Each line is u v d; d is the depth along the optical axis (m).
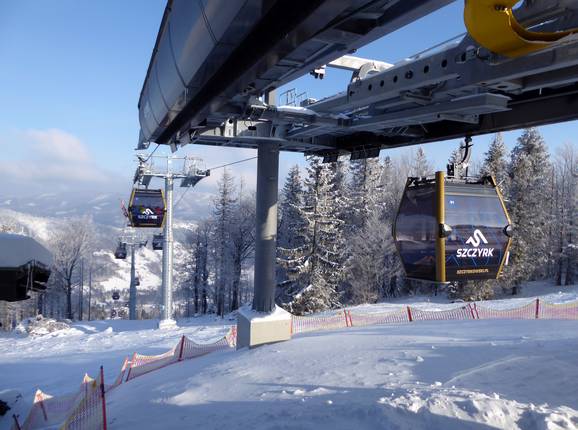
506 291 41.16
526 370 6.07
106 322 33.59
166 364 13.63
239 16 3.81
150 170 27.95
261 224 12.23
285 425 4.81
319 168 31.72
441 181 7.18
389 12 4.03
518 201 36.94
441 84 6.29
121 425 6.47
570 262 43.25
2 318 55.56
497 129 8.14
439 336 10.67
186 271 54.41
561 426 4.04
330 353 9.11
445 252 7.03
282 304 30.67
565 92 6.79
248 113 7.71
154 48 7.31
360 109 8.83
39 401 11.01
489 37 3.33
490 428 4.16
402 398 5.01
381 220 44.09
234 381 7.70
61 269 53.00
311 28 3.94
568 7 3.81
